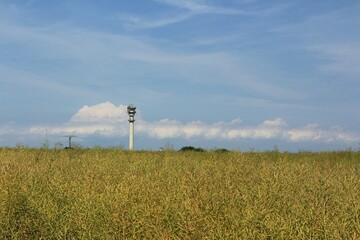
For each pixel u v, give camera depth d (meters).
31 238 6.35
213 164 11.97
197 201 6.34
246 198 6.34
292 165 11.25
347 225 5.20
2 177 8.28
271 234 4.78
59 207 6.77
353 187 7.57
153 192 7.05
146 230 5.71
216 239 5.05
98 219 6.03
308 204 6.27
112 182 8.55
